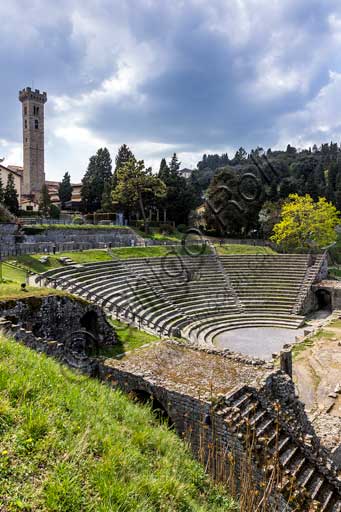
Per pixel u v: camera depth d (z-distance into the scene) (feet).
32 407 22.33
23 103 317.63
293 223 178.19
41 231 152.35
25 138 317.63
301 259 148.56
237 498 25.99
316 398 56.03
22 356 29.58
